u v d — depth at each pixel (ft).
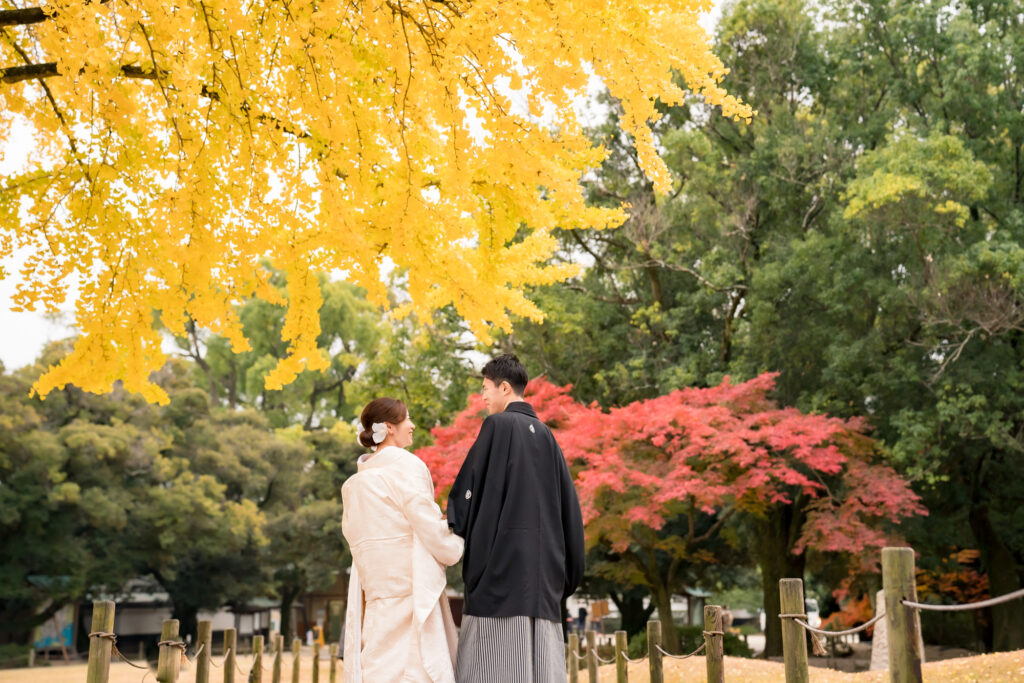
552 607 9.83
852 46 54.95
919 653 9.73
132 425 88.84
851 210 42.93
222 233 14.61
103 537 85.81
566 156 13.57
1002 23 50.85
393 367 63.46
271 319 144.77
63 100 15.44
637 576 51.98
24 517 78.59
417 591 9.65
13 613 88.74
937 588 64.75
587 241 59.98
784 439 38.60
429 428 62.18
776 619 52.31
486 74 11.50
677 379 50.85
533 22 10.99
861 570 45.24
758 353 51.29
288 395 149.28
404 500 9.92
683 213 55.57
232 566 100.22
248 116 13.51
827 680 25.27
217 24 12.84
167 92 13.76
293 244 14.40
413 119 12.37
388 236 13.57
